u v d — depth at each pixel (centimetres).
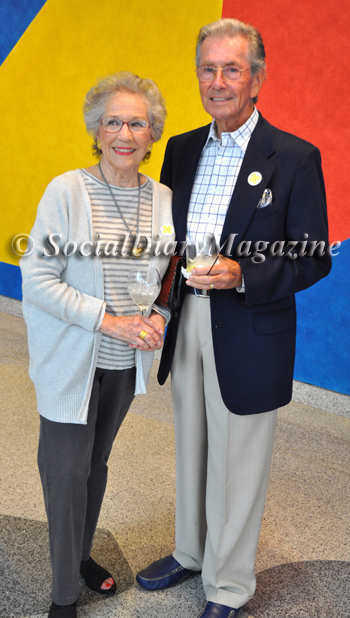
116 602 173
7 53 454
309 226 150
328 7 301
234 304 153
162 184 171
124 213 150
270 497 239
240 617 169
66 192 141
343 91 305
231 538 166
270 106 335
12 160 472
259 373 154
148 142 151
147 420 304
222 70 145
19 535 199
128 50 388
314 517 227
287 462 272
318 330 342
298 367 355
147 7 372
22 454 255
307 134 324
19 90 454
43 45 432
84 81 415
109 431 163
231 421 159
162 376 170
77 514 154
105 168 149
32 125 453
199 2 348
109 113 142
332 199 322
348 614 174
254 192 149
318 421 327
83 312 139
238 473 163
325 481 257
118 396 158
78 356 144
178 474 178
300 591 183
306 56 314
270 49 327
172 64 369
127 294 151
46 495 153
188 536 181
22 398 316
